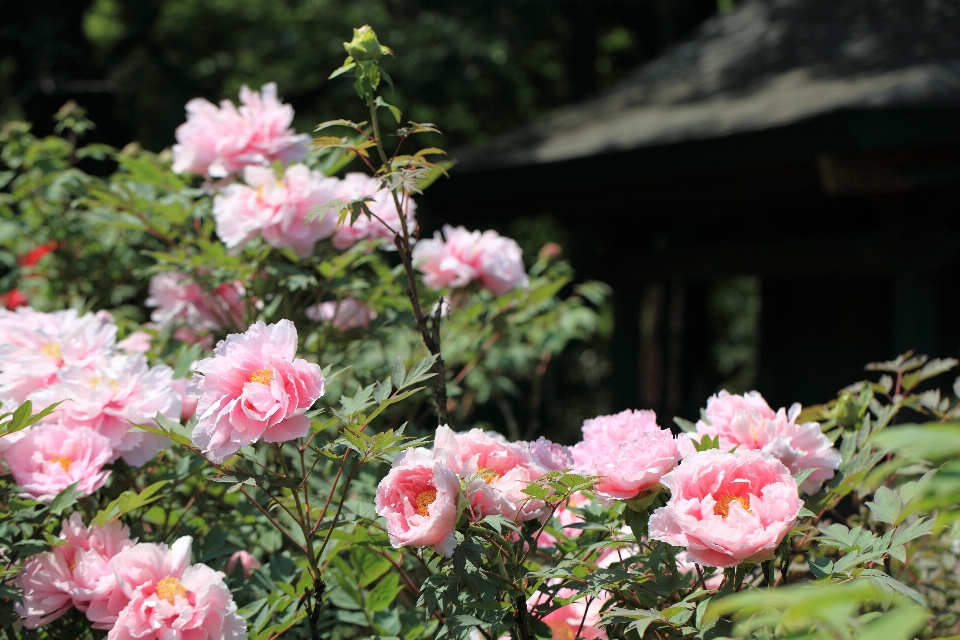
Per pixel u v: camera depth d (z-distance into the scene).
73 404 1.74
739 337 16.36
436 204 7.47
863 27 7.55
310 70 14.59
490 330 3.05
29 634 1.68
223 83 14.55
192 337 2.69
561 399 14.02
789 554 1.46
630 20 16.44
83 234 3.37
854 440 1.84
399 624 1.84
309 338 2.59
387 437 1.47
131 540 1.65
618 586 1.49
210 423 1.42
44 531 1.75
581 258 8.50
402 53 14.48
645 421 1.63
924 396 2.00
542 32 16.09
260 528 2.10
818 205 7.82
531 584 1.53
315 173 2.28
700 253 7.26
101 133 12.10
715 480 1.37
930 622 1.79
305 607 1.75
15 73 12.12
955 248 5.65
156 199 2.69
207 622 1.49
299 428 1.41
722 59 8.35
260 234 2.27
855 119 4.97
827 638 0.96
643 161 6.18
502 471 1.51
